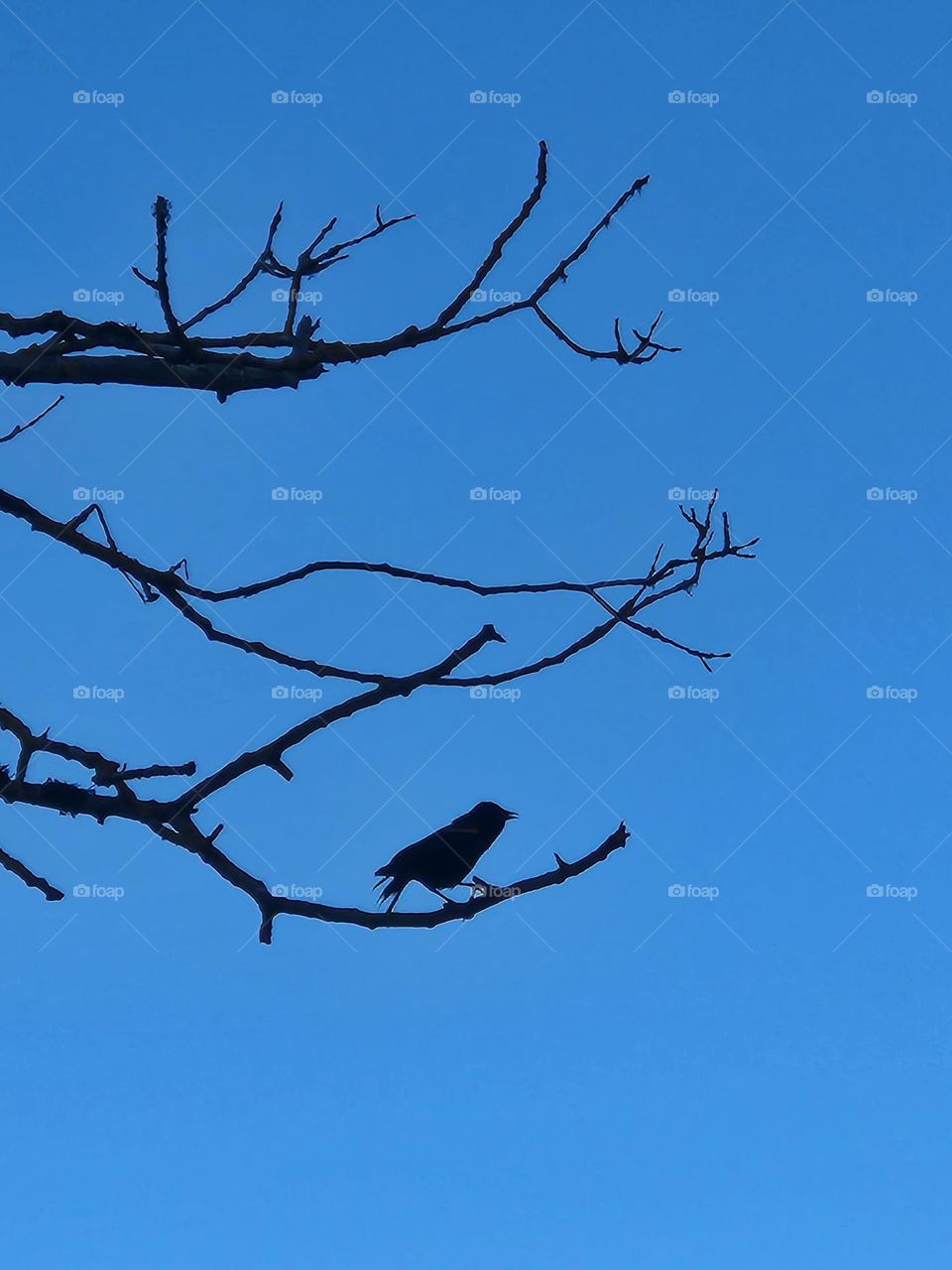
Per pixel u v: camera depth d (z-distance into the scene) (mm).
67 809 4406
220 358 4664
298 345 4715
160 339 4652
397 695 4559
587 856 4422
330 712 4539
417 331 4738
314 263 4738
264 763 4477
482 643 4617
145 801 4441
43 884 4598
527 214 4684
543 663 4656
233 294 4816
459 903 4332
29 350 4629
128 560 4785
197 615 4793
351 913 4324
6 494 4754
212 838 4414
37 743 4430
